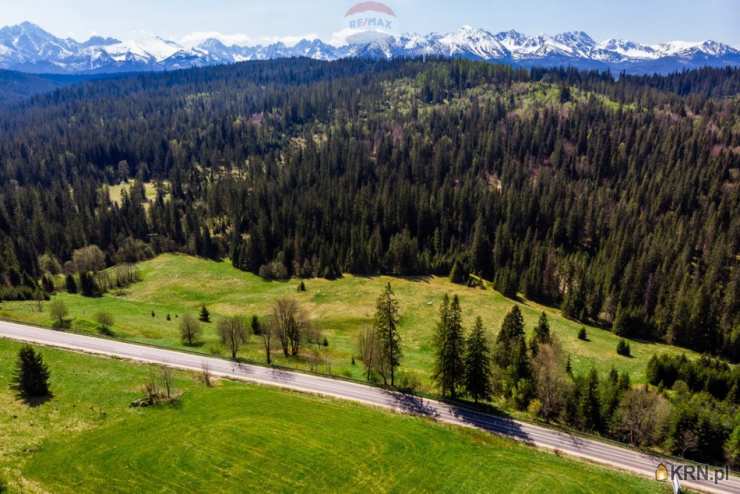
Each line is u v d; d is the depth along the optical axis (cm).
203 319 9800
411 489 4666
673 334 10644
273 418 5684
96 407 5600
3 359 6512
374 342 6981
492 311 10319
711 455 5775
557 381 6481
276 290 12250
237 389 6431
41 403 5509
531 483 4862
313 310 10500
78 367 6556
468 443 5591
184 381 6531
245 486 4462
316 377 7012
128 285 12888
